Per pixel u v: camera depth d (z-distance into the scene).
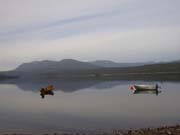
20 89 115.88
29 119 37.19
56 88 104.88
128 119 34.62
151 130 25.22
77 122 33.44
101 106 48.56
